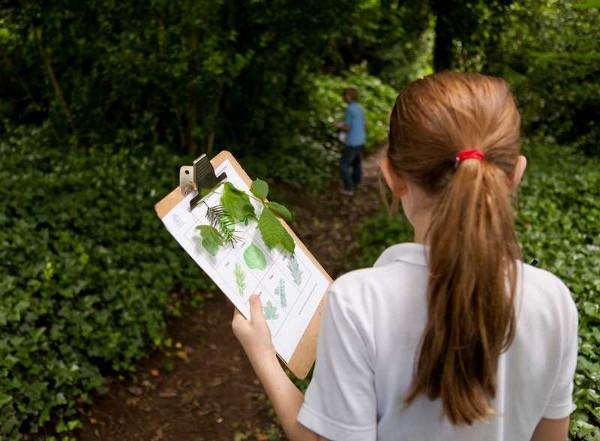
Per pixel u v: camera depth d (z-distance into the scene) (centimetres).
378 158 1152
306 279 144
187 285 545
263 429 397
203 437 391
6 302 386
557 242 479
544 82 848
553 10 817
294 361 133
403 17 871
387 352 103
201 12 660
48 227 504
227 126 869
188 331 500
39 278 428
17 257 435
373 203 888
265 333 128
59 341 399
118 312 455
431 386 101
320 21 750
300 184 886
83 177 598
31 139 712
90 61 732
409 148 105
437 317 97
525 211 561
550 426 117
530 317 105
